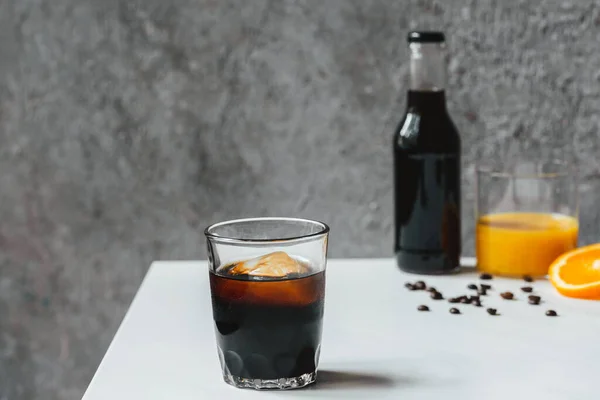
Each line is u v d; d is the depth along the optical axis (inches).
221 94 59.4
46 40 59.2
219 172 60.0
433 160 52.7
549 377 42.5
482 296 50.4
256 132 59.7
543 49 58.9
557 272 50.7
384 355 44.4
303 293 41.5
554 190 52.8
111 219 60.4
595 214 60.0
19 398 61.7
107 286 60.9
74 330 61.3
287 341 41.5
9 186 60.2
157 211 60.3
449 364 43.6
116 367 43.6
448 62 59.3
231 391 41.8
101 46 59.2
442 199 52.9
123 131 59.7
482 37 58.9
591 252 51.0
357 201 60.2
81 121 59.7
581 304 49.3
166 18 59.0
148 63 59.3
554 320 47.5
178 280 53.2
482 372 42.9
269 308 41.4
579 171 59.7
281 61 59.2
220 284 41.8
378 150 59.8
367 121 59.6
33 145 59.9
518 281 52.4
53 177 60.1
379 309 48.9
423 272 53.5
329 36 59.0
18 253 60.7
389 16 58.9
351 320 47.7
